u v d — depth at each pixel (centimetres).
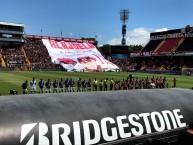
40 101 798
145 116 903
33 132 702
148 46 12262
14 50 11394
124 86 4091
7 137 670
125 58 12038
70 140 745
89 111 814
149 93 1031
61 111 771
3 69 9231
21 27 12206
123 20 12744
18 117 709
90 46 12450
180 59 10300
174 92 1100
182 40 11019
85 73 8306
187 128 991
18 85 4372
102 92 977
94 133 786
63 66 9950
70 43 12300
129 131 852
